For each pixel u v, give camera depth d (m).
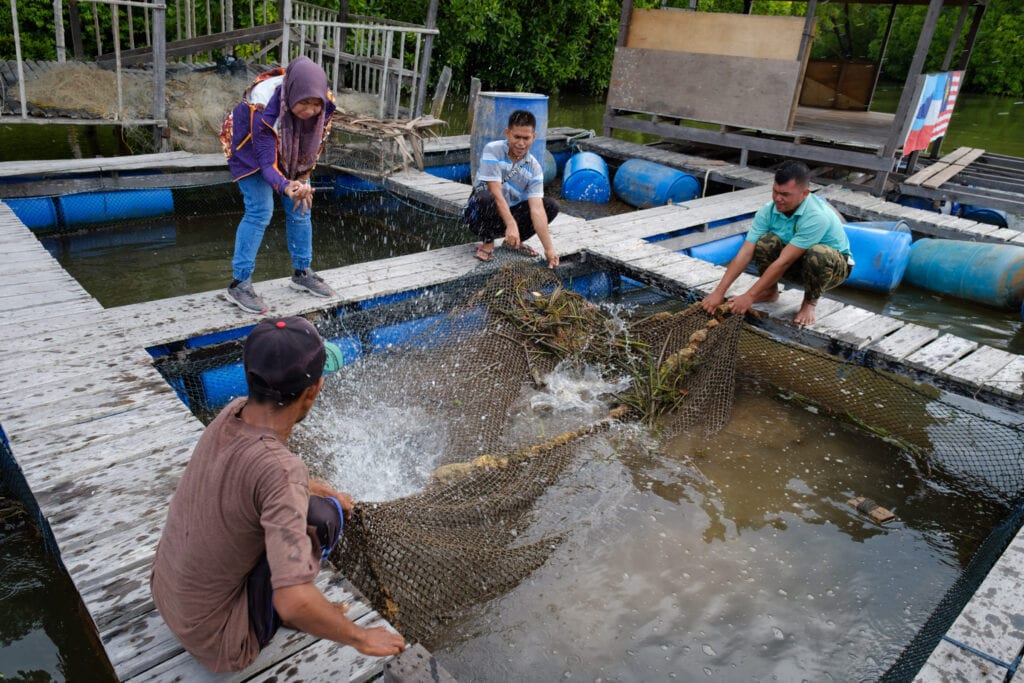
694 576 3.50
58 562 3.42
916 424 5.02
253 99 4.30
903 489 4.32
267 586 2.09
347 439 4.20
